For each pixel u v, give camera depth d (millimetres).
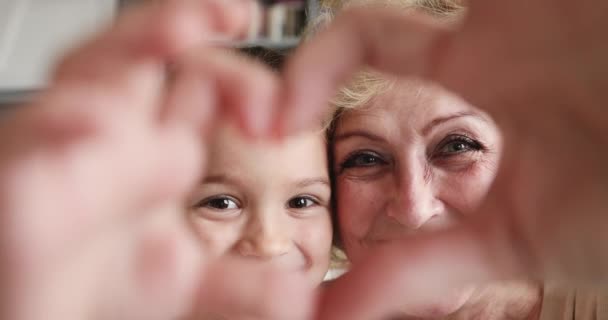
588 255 302
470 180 703
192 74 283
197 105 281
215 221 760
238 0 264
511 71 301
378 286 297
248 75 286
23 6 2271
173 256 290
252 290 297
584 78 290
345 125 775
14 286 221
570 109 295
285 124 291
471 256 308
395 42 309
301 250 786
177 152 271
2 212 213
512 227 309
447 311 659
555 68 294
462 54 305
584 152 296
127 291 275
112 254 268
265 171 760
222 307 300
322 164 800
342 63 306
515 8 296
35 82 2197
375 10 308
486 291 692
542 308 684
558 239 303
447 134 717
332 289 303
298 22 1854
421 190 706
